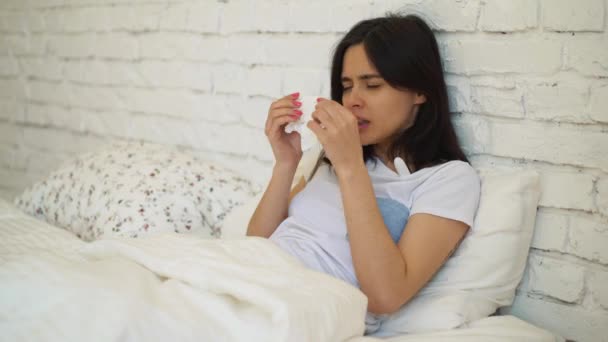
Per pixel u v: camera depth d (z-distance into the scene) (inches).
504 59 49.3
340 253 47.1
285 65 64.9
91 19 85.2
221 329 34.3
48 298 33.9
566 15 45.8
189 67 74.4
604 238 45.3
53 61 91.8
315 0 61.3
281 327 32.5
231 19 69.1
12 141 100.2
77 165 70.6
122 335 31.9
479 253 46.6
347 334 36.6
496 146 50.7
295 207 51.9
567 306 47.5
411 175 49.0
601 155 45.1
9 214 65.6
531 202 47.6
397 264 42.6
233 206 64.0
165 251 40.5
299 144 54.6
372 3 57.1
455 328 43.8
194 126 74.9
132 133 82.2
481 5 50.2
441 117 50.6
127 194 61.1
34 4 93.3
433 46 51.0
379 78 48.8
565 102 46.4
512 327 43.5
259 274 37.3
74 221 64.3
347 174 43.9
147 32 78.5
